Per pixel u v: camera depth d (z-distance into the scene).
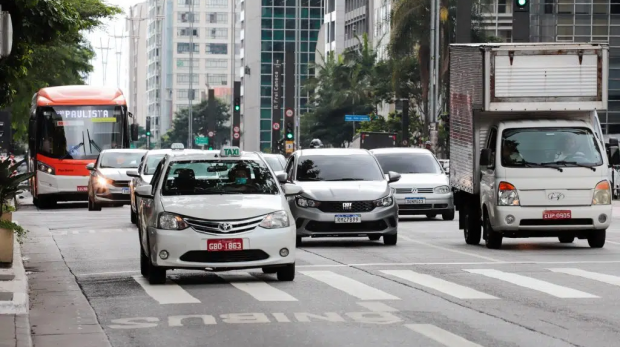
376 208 27.28
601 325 13.96
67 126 53.66
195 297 17.22
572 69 26.33
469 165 27.38
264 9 188.75
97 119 53.84
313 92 146.75
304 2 188.25
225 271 20.84
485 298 16.77
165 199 19.28
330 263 22.84
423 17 83.62
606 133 93.25
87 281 20.00
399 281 19.22
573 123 26.31
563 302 16.25
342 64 135.50
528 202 25.67
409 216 42.12
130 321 14.77
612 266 21.73
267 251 18.69
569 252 25.19
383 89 110.00
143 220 19.89
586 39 93.12
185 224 18.61
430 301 16.45
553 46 26.27
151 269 19.00
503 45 26.22
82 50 70.31
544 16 93.12
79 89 54.72
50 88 54.88
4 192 22.70
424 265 22.23
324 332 13.55
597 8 93.06
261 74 189.75
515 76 26.27
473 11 84.38
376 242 28.81
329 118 137.50
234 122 109.94
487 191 26.31
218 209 18.73
